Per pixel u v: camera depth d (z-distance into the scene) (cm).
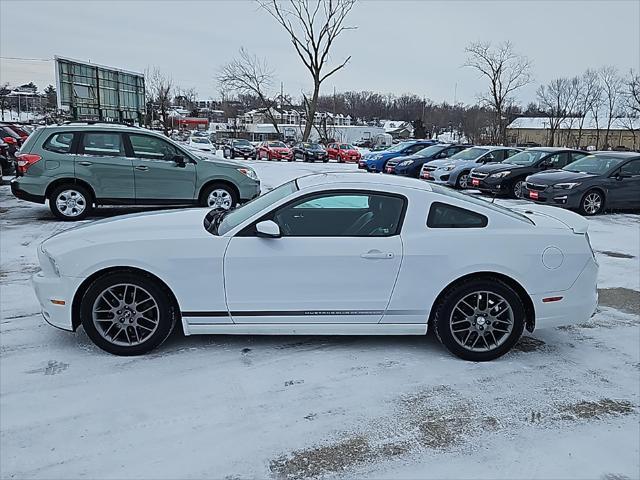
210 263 374
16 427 296
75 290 377
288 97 6656
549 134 6919
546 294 387
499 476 264
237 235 379
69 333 424
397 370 373
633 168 1151
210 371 365
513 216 402
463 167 1580
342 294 380
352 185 394
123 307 382
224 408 320
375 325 388
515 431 304
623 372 379
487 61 4856
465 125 6625
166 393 336
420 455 280
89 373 359
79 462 268
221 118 10194
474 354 388
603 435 301
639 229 966
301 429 301
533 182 1173
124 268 376
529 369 380
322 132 6956
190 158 934
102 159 885
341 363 381
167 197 923
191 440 288
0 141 1526
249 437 292
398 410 322
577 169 1210
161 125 6750
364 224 390
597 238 875
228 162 976
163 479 257
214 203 948
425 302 384
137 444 284
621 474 267
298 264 375
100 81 2992
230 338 418
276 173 2106
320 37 4291
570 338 441
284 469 266
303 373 365
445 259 379
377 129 7912
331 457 277
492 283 382
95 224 420
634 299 550
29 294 520
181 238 378
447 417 316
